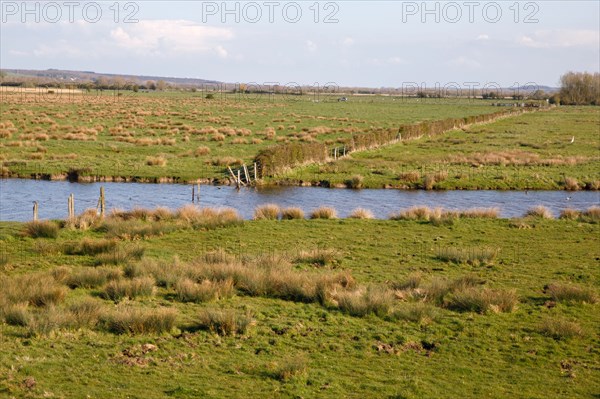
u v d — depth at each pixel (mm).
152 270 19562
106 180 45219
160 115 97938
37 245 23000
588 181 47719
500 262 22969
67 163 48656
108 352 13250
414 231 28406
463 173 49969
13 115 85125
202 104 137000
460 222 30375
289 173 48062
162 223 27719
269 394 11664
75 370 12289
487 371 13281
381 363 13484
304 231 27906
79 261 21516
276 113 114188
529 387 12516
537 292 19203
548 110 159125
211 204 37469
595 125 105125
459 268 22031
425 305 16953
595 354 14383
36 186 41875
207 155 55562
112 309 15992
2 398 10852
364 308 16500
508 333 15523
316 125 88750
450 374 13047
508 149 67125
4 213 33312
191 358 13188
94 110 103000
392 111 137375
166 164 50062
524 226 29516
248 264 20375
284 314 16375
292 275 18938
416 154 61812
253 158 53531
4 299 15617
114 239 24672
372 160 56000
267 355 13586
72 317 14766
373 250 24484
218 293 17562
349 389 12062
